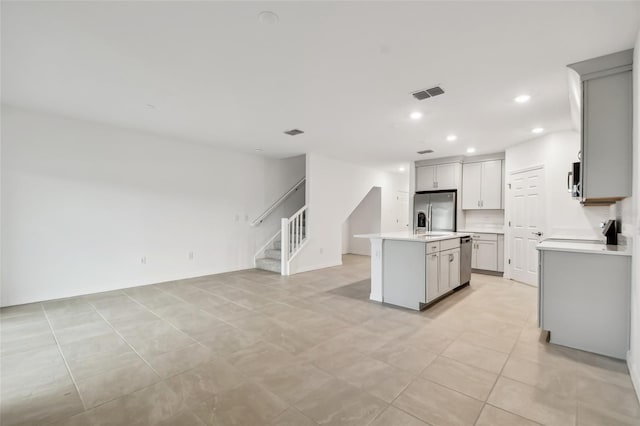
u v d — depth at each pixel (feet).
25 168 11.98
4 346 8.27
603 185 7.63
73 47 7.32
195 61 7.97
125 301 12.50
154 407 5.65
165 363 7.32
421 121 12.73
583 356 7.74
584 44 6.96
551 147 14.21
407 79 8.86
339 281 16.40
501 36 6.69
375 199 26.91
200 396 6.00
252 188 20.33
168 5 5.76
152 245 15.61
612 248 8.20
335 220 21.65
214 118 12.65
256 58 7.79
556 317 8.45
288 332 9.25
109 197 14.14
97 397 5.96
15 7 5.80
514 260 16.79
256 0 5.60
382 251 12.56
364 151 19.01
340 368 7.10
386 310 11.46
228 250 19.01
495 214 19.72
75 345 8.32
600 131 7.65
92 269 13.69
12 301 11.78
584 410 5.58
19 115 11.79
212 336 8.95
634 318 6.73
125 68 8.37
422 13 5.94
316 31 6.60
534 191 15.35
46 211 12.48
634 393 6.12
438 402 5.82
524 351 8.02
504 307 11.88
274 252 20.43
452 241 13.58
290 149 18.67
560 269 8.40
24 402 5.78
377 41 6.96
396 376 6.76
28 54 7.64
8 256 11.68
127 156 14.66
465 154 19.52
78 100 10.77
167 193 16.15
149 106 11.32
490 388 6.30
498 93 9.76
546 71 8.27
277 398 5.93
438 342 8.57
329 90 9.69
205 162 17.75
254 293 13.88
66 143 12.89
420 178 21.91
